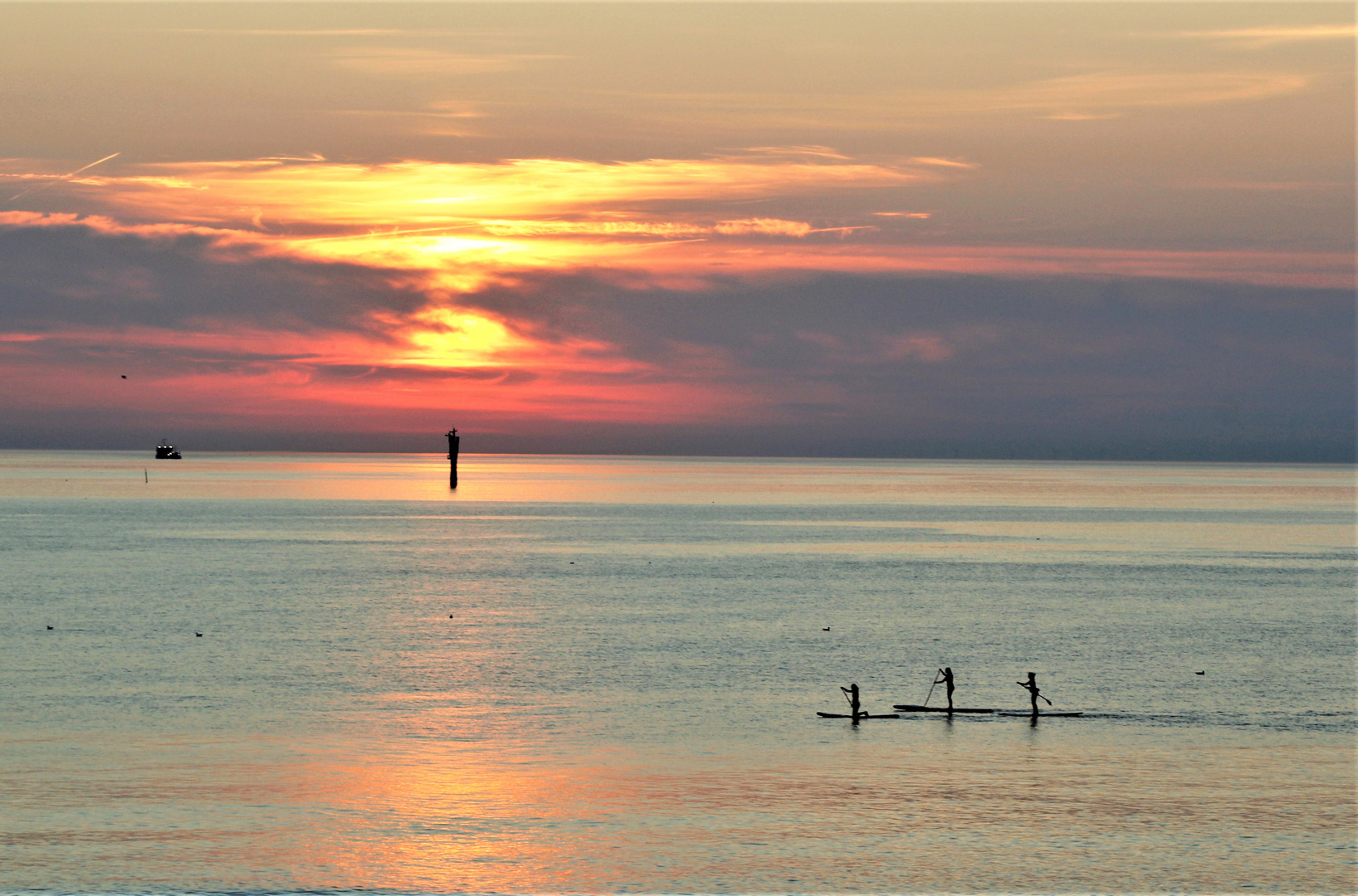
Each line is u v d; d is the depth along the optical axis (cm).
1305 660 11162
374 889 5431
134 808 6362
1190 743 7969
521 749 7619
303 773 7012
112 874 5531
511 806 6488
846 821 6312
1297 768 7331
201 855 5766
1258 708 9069
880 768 7275
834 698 9331
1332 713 8894
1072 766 7356
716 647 11531
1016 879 5634
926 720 8581
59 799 6488
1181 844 6044
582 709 8769
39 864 5616
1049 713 8794
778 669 10488
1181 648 11781
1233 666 10819
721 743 7869
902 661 10962
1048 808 6538
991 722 8562
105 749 7494
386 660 10681
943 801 6662
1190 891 5525
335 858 5750
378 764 7225
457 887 5481
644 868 5706
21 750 7456
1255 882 5625
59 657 10700
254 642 11581
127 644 11450
